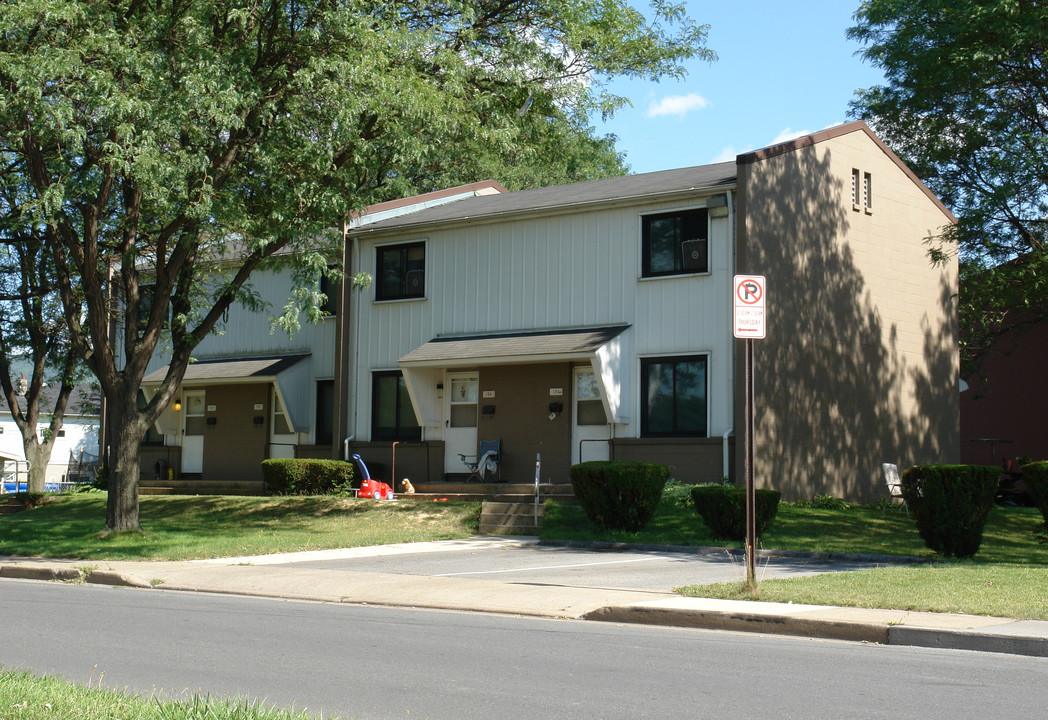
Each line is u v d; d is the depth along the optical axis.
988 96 27.00
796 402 21.42
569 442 22.50
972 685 6.93
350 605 11.55
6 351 28.95
